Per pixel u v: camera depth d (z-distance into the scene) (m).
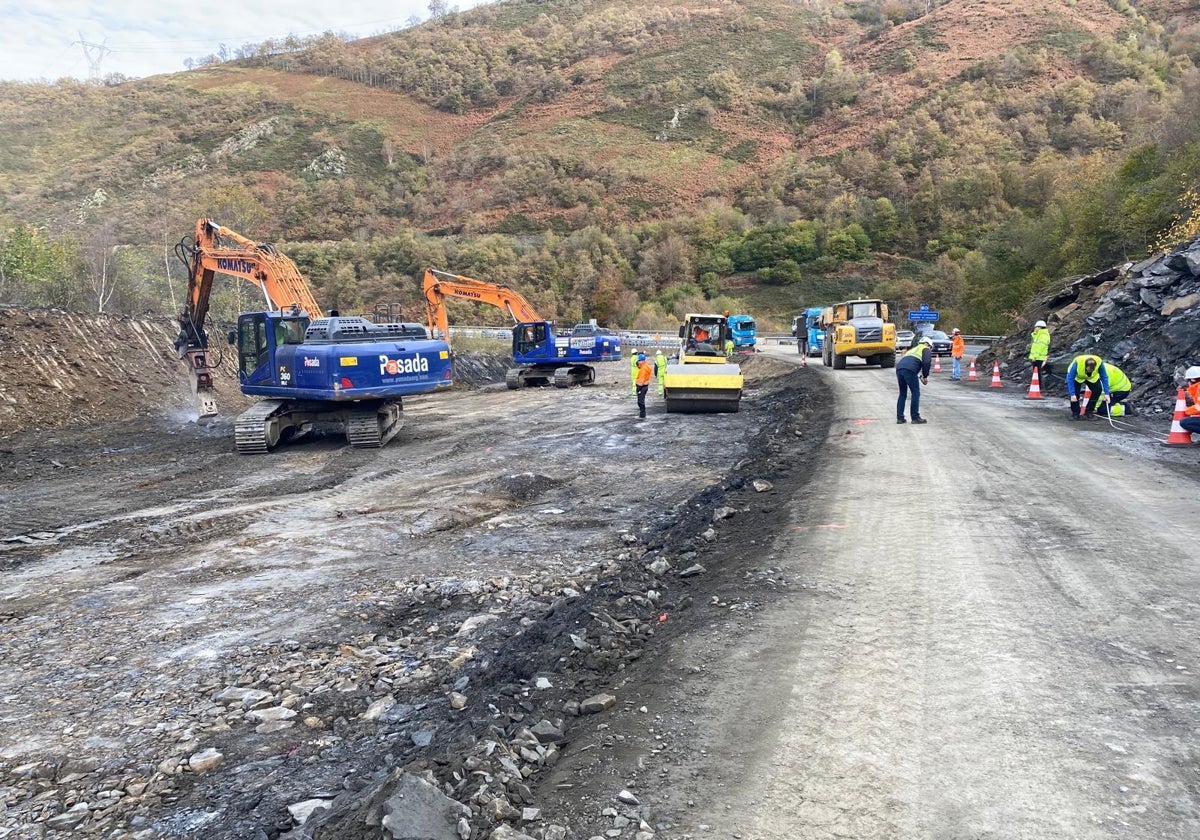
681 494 10.81
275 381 17.67
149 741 4.61
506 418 22.27
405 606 6.84
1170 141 30.88
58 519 11.15
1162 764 3.39
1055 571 6.01
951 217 75.00
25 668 5.82
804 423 15.87
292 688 5.27
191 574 8.12
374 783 3.82
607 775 3.54
